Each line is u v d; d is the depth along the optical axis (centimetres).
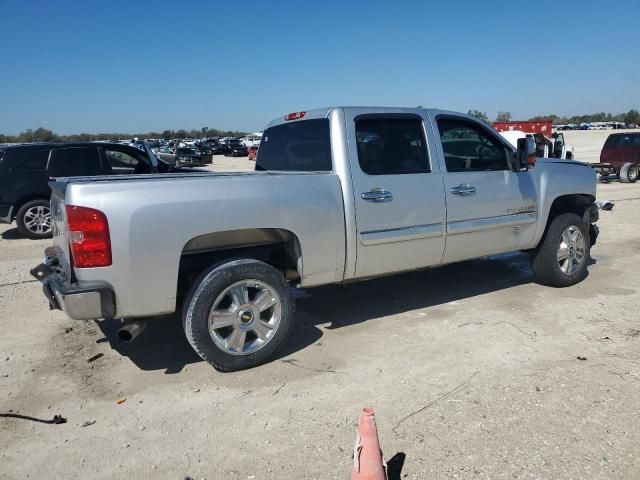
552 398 355
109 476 292
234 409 356
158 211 368
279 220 410
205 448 314
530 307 539
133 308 372
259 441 319
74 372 418
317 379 395
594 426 322
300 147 500
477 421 331
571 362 409
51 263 436
